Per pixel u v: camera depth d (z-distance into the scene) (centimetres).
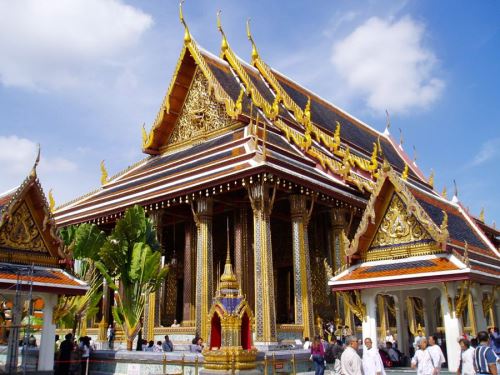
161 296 2828
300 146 2755
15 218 1471
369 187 2578
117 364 1798
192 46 2920
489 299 1598
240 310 1352
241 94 2722
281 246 2727
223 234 2738
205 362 1338
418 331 1775
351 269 1515
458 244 1493
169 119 3077
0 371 1534
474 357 985
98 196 2970
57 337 2625
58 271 1527
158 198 2417
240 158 2255
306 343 2019
